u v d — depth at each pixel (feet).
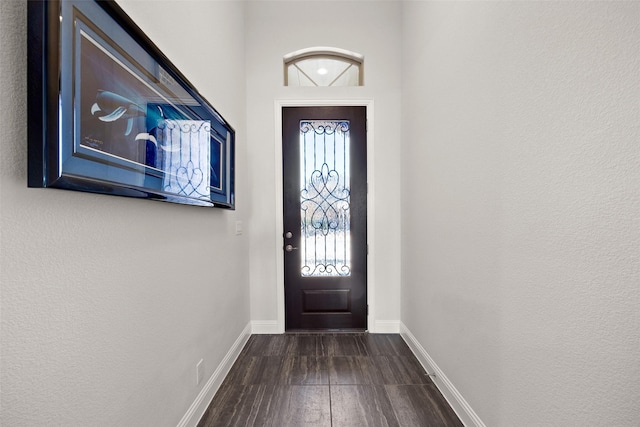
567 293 2.97
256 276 9.08
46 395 2.29
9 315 2.03
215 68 6.17
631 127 2.38
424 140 6.96
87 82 2.49
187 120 4.47
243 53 8.61
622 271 2.46
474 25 4.70
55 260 2.37
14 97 2.08
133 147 3.16
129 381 3.29
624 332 2.45
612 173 2.52
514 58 3.73
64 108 2.22
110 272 2.98
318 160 9.21
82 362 2.63
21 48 2.14
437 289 6.22
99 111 2.64
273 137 9.05
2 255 1.99
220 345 6.29
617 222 2.49
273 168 9.08
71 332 2.52
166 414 4.09
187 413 4.73
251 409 5.48
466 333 5.01
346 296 9.26
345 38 9.02
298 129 9.17
